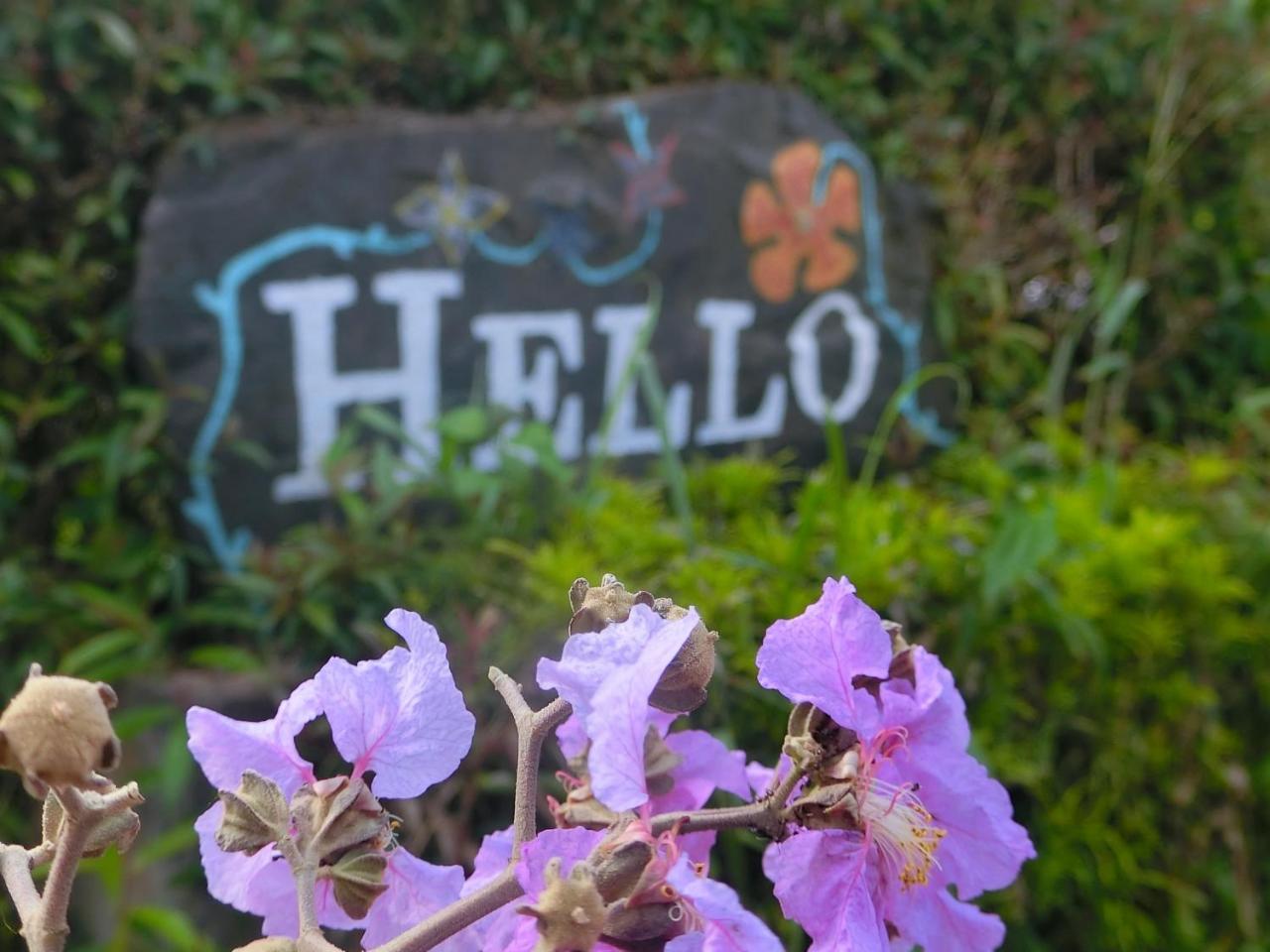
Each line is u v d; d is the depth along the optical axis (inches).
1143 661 36.4
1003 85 53.0
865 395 49.3
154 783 36.2
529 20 46.6
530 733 12.3
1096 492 41.5
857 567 33.6
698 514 41.9
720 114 46.6
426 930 10.9
